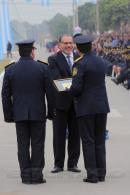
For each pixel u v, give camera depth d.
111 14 86.62
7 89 10.96
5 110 11.02
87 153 10.94
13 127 18.27
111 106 23.23
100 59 10.92
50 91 10.92
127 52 29.73
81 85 10.70
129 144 14.95
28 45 10.99
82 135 10.95
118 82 30.70
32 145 11.02
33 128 10.95
